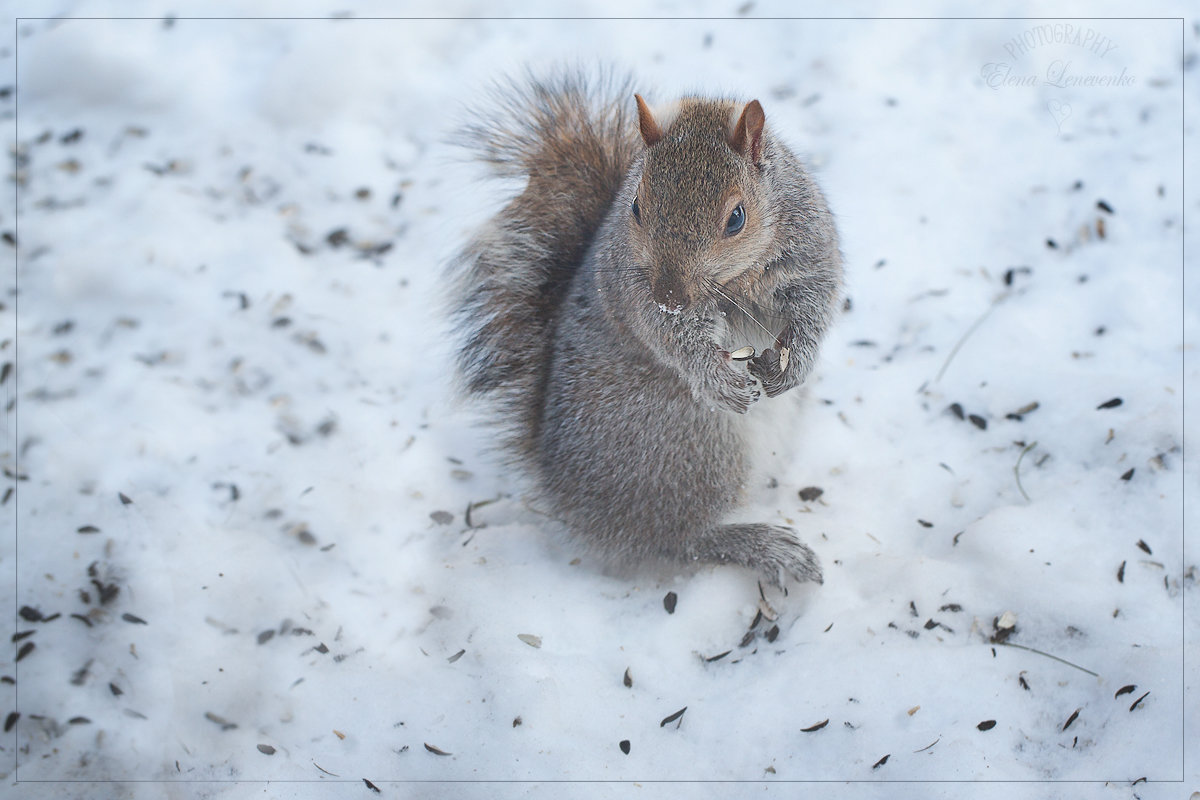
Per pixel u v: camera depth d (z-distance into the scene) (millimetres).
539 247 1717
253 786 1629
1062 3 1912
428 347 1804
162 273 1833
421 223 1862
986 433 1730
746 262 1613
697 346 1641
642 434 1675
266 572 1697
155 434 1760
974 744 1612
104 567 1698
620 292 1646
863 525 1704
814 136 1881
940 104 1888
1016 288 1793
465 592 1687
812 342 1662
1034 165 1845
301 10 1958
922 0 1933
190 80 1926
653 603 1681
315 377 1792
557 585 1690
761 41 1935
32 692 1658
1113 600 1646
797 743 1622
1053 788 1600
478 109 1881
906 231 1828
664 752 1625
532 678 1647
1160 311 1755
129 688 1658
